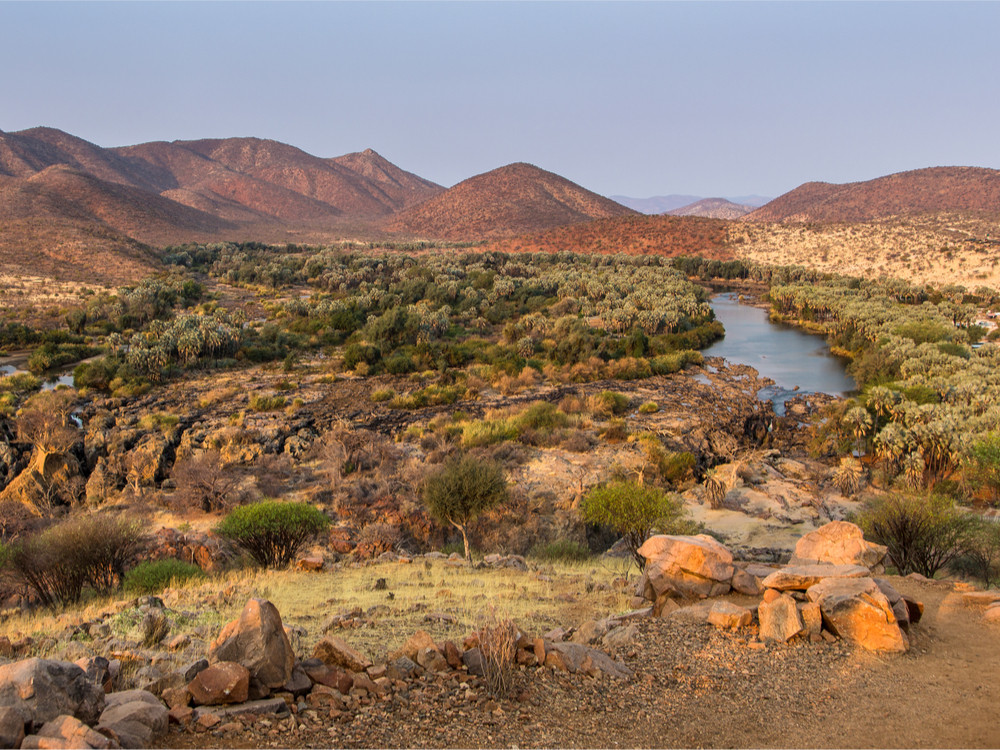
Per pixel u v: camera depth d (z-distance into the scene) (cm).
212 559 2397
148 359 7150
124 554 2025
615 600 1395
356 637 1098
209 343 8181
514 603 1408
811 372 8456
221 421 5647
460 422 5772
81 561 1883
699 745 707
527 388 7200
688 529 2498
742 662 919
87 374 6869
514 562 2106
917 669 896
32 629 1264
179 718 687
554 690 817
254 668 758
